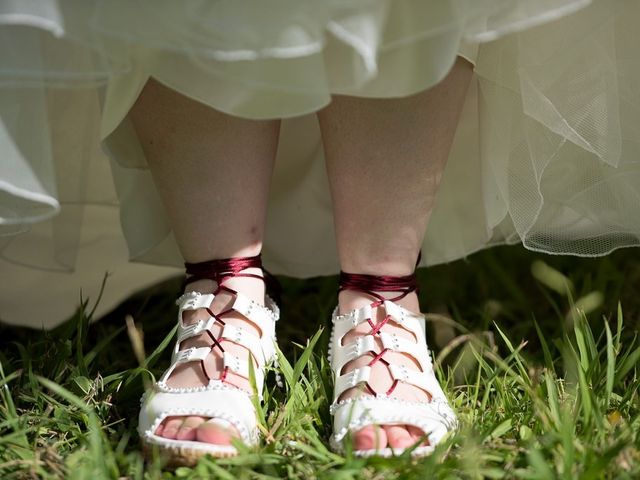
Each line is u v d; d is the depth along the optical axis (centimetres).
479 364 126
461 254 150
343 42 100
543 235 134
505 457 104
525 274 181
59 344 138
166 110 110
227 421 107
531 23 99
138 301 180
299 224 156
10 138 102
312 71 98
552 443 102
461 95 114
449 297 170
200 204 116
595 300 137
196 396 110
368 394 112
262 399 119
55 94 132
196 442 105
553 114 115
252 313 119
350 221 118
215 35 95
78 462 105
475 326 158
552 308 167
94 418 107
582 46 113
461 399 122
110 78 106
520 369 121
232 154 114
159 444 105
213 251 120
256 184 117
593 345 122
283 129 149
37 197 105
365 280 120
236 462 102
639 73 122
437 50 99
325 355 139
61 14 96
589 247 134
